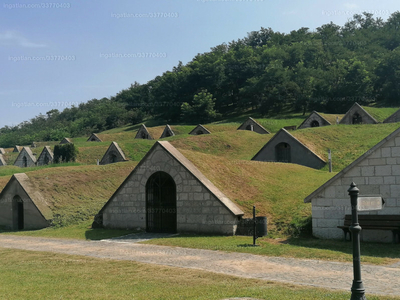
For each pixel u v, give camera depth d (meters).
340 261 12.91
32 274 12.34
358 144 38.84
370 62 107.19
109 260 14.07
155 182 21.36
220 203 19.03
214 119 109.31
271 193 22.02
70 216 25.75
